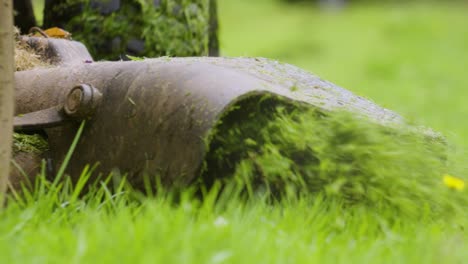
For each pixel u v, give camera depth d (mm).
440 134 4363
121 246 2965
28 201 3758
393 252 3258
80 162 4129
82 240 2965
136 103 3924
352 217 3791
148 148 3844
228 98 3648
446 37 23500
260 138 3801
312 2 33781
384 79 17594
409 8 31094
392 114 4398
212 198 3539
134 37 5891
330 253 3215
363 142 3865
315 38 23438
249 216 3449
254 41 23344
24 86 4461
